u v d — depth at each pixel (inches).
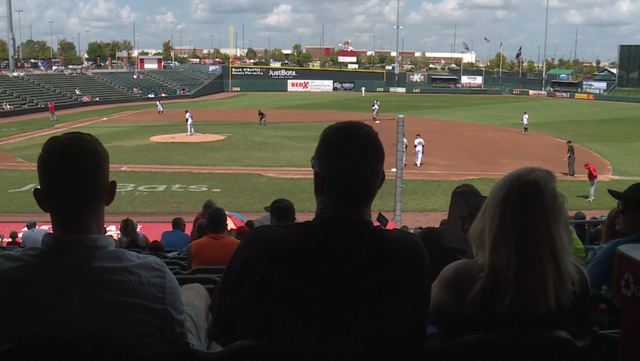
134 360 92.3
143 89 3255.4
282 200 258.4
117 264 95.6
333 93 3622.0
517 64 6584.6
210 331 103.3
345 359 91.4
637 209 170.1
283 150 1395.2
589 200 931.3
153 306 96.3
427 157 1353.3
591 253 214.5
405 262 95.7
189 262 257.4
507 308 99.2
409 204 892.6
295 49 7258.9
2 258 96.2
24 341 91.3
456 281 107.1
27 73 2928.2
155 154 1307.8
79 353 90.8
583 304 105.3
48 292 92.6
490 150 1462.8
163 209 827.4
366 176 96.3
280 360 90.7
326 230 95.7
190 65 3966.5
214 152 1349.7
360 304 93.2
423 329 98.5
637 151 1471.5
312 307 93.0
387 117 2220.7
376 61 7342.5
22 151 1331.2
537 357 95.3
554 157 1369.3
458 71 4173.2
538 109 2632.9
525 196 98.8
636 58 3171.8
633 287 81.0
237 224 664.4
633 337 81.7
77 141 95.9
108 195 104.8
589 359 96.6
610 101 3110.2
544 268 97.8
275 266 93.3
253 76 3740.2
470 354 94.7
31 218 762.8
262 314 93.8
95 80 3225.9
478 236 106.3
